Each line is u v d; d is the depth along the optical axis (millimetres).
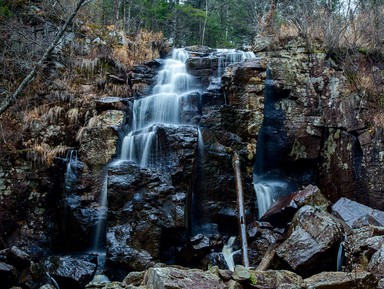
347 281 5227
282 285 5008
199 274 5039
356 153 10430
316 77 11539
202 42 23203
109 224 7848
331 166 10914
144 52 14312
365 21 12461
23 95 10156
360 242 6363
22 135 9539
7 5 11086
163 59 14070
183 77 12602
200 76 12562
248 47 14125
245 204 9273
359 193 10234
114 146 9453
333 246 6441
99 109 10297
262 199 10242
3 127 9398
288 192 10758
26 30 10945
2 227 8594
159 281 4660
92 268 7305
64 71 11195
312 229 6746
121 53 13109
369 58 11539
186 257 7684
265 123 11398
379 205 9789
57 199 9172
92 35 12789
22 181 8977
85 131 9672
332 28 11836
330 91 11281
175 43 22062
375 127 10164
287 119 11328
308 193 9102
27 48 10672
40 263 7309
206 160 9305
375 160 10008
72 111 10156
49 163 9188
